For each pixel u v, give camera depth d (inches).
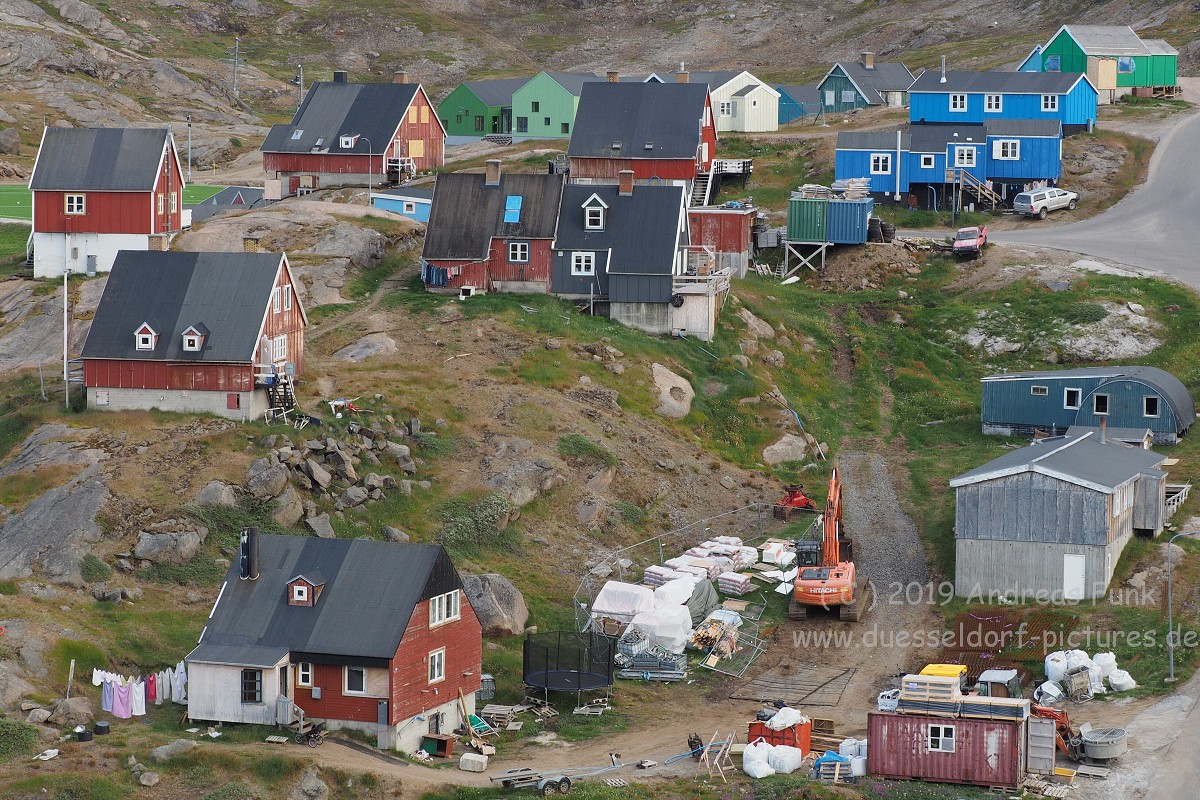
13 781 7564.0
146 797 7637.8
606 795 7751.0
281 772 7844.5
